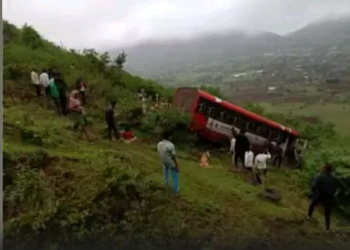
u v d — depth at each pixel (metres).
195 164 17.03
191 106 20.62
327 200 11.95
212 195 13.23
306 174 17.95
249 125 21.50
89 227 8.99
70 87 22.58
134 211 9.54
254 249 9.63
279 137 22.22
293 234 10.60
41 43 29.02
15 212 9.45
